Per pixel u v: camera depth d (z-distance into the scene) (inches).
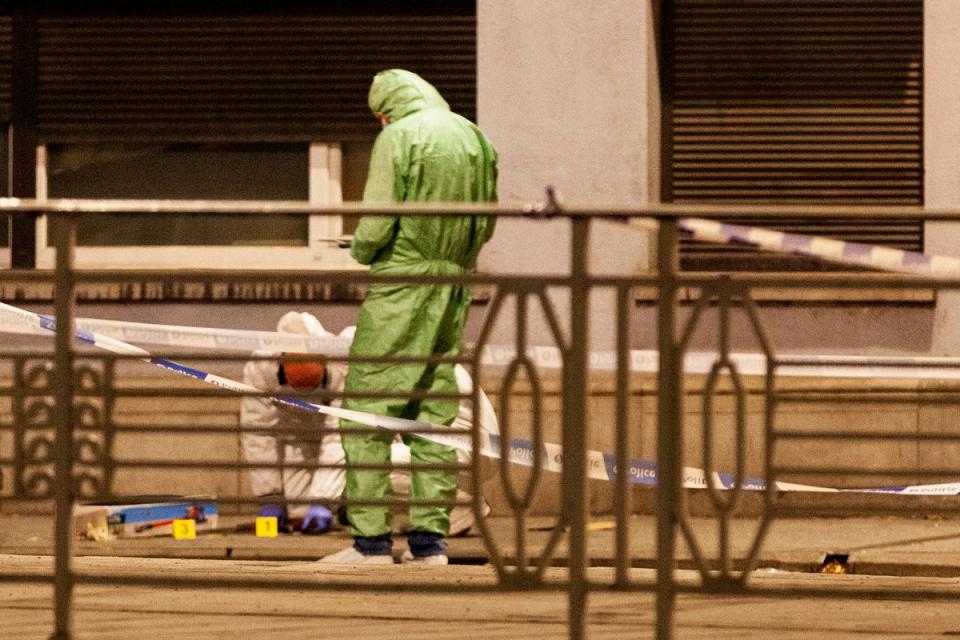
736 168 1375.5
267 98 1407.5
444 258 920.9
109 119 1418.6
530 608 713.6
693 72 1378.0
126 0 1411.2
